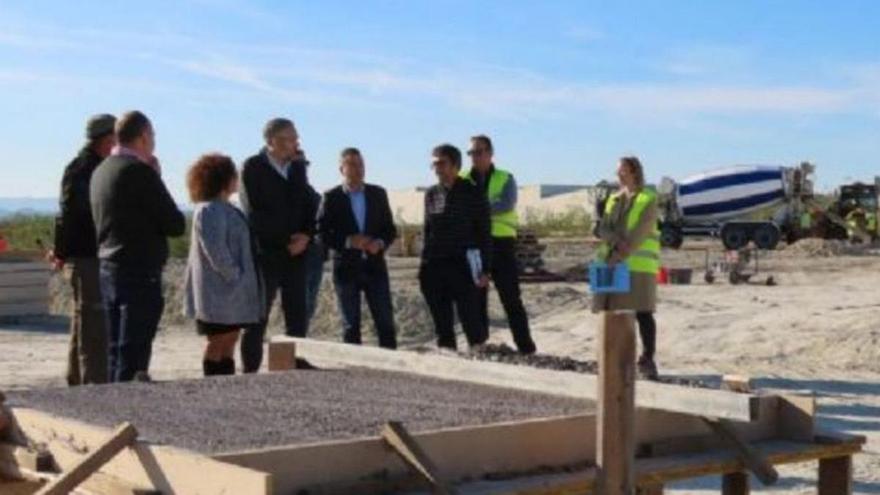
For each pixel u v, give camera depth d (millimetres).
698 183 45594
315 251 10516
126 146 8211
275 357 7094
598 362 4453
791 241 45875
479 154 11680
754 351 15719
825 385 13227
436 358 6371
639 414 5000
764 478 4949
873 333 16031
